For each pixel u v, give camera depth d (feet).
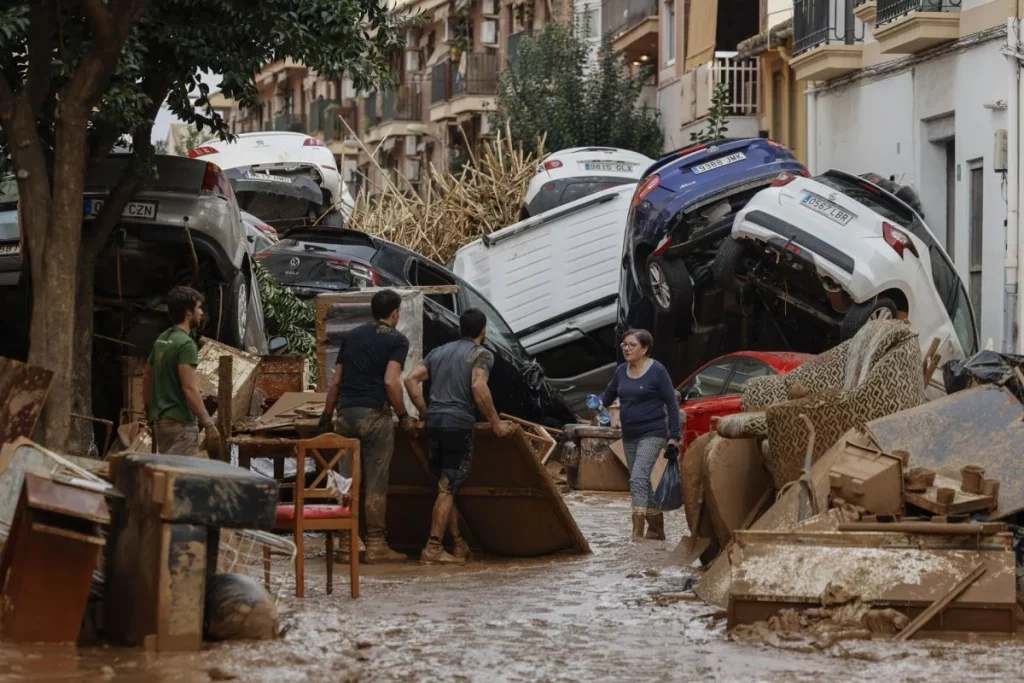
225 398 45.65
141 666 27.99
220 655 29.17
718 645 31.71
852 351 41.78
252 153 115.24
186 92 60.64
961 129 94.53
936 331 69.77
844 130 112.88
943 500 34.35
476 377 45.70
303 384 59.11
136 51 54.54
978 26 92.07
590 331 90.43
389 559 45.73
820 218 69.00
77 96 48.44
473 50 214.69
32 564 29.76
